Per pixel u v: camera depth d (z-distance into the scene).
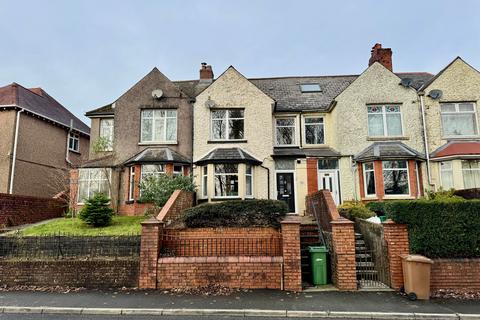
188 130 18.12
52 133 22.80
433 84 17.83
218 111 18.20
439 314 7.04
